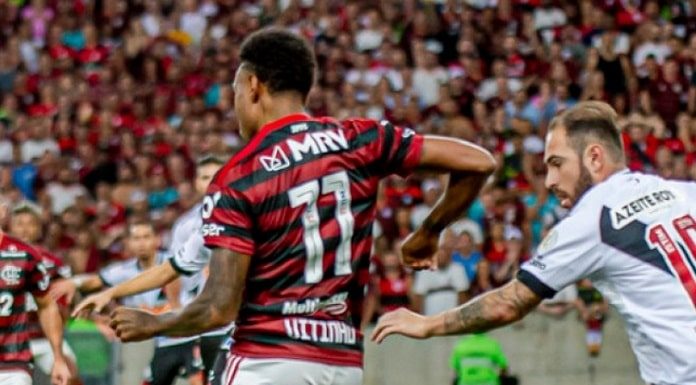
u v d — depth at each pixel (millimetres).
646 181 19078
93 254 61125
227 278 17859
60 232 62594
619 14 80938
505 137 69500
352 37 79812
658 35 78688
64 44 82688
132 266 37094
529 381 50781
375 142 18750
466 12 79812
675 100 73750
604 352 50750
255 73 18562
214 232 17953
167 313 17984
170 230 61688
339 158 18469
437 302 54906
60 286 32469
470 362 45250
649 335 18594
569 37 78438
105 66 81500
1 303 30734
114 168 71812
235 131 73250
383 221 61031
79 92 77812
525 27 80000
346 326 18578
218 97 78000
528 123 69812
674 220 18750
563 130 19375
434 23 79438
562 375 50719
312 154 18312
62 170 70812
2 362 30719
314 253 18219
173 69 79688
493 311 19094
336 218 18375
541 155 67938
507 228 60094
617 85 73875
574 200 19500
